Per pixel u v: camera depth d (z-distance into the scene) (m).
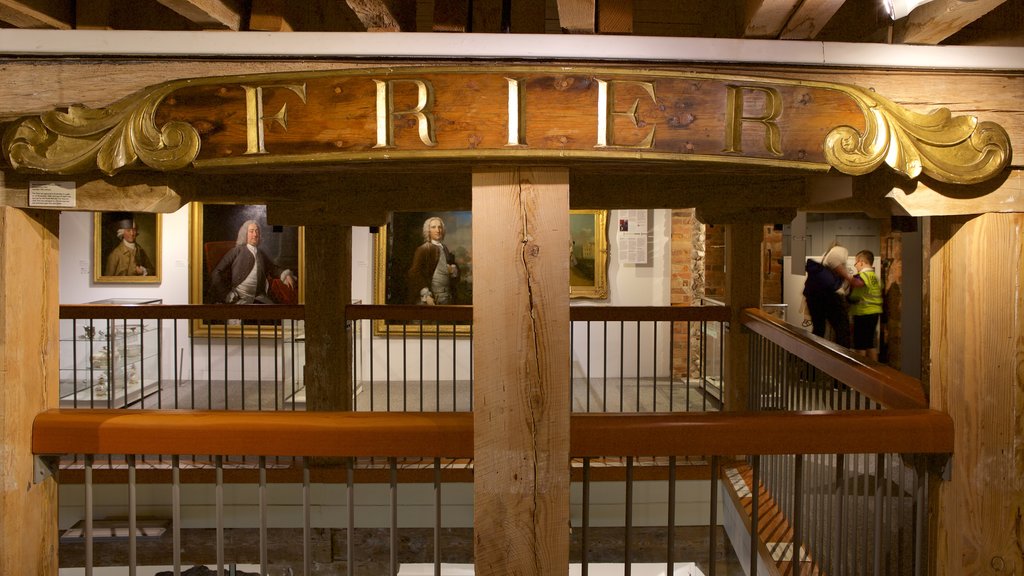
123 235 6.76
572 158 1.42
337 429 1.64
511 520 1.55
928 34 1.58
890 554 1.88
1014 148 1.57
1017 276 1.61
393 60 1.49
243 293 6.86
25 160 1.47
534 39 1.47
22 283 1.63
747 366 4.16
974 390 1.67
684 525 3.97
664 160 1.43
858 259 6.25
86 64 1.51
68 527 3.91
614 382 6.75
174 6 1.49
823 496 2.50
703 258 6.72
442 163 1.45
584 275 6.89
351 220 3.81
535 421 1.53
